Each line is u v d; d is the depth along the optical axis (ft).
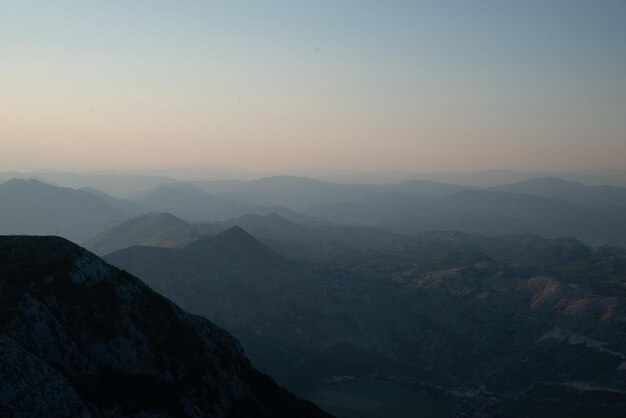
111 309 333.83
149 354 326.44
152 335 341.41
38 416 234.79
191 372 340.59
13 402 230.48
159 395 306.14
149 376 315.17
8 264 321.93
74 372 288.71
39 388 241.96
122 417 274.77
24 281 313.53
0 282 305.53
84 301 326.03
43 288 316.60
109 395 281.54
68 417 244.63
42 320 297.53
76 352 297.94
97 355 307.78
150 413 291.38
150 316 352.90
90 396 271.28
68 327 307.37
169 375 326.03
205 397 331.77
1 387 231.09
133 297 354.54
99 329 317.63
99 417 261.65
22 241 343.26
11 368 238.89
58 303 315.37
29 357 249.34
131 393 296.51
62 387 251.19
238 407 349.20
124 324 330.95
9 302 294.66
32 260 330.95
